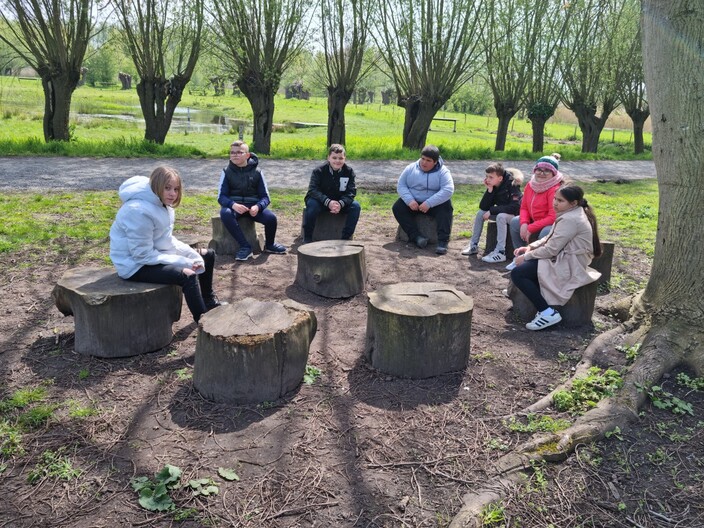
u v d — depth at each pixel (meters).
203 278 4.79
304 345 3.76
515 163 20.09
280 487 2.84
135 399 3.60
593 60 24.95
